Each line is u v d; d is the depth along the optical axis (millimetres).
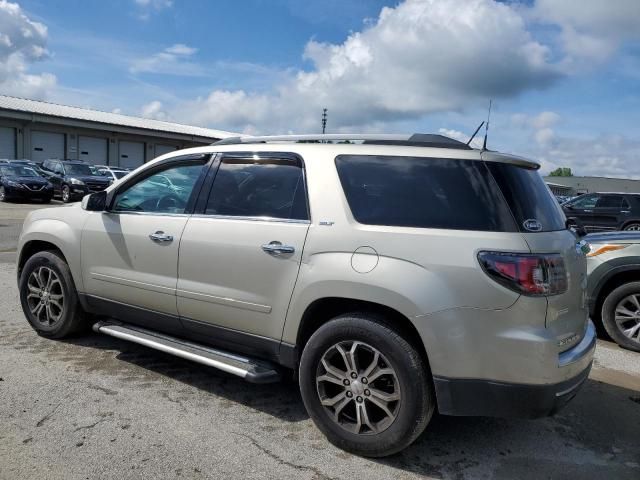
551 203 3518
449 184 3150
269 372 3541
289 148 3717
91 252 4559
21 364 4402
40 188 22938
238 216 3770
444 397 2973
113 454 3104
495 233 2957
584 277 3412
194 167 4195
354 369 3203
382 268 3084
